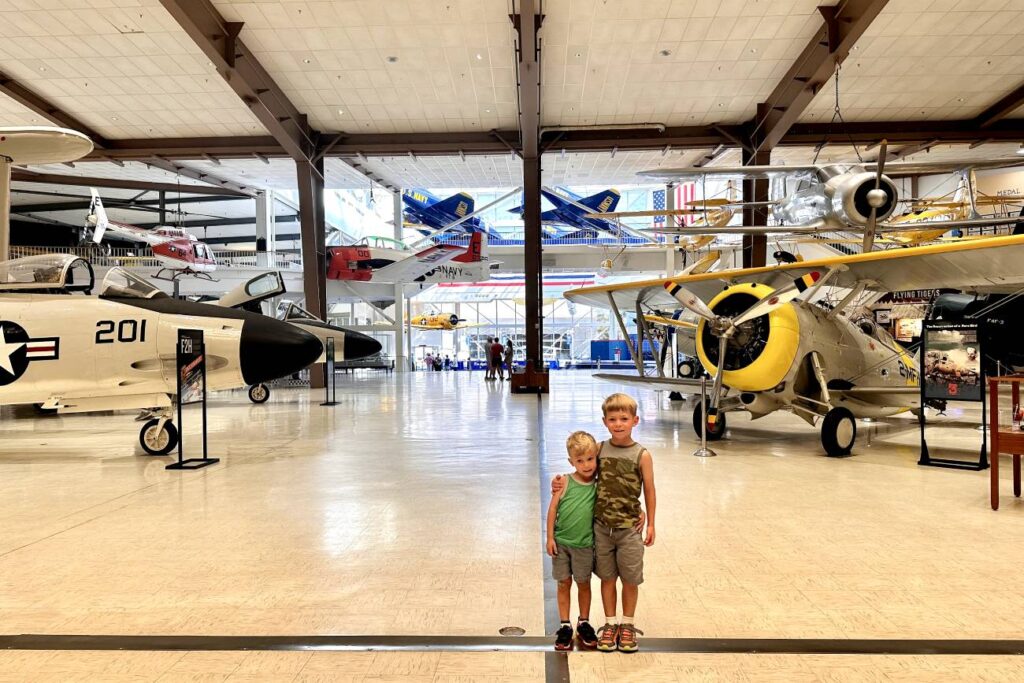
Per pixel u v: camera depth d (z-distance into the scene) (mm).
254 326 7426
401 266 24000
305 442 7852
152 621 2607
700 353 7594
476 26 11695
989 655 2252
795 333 6941
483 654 2291
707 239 19844
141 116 15617
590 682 2086
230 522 4156
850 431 6633
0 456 7129
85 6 10805
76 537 3844
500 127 16719
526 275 15984
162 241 21734
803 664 2195
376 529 3959
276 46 12375
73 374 6922
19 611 2723
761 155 15602
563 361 34344
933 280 6910
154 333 7031
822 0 10922
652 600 2775
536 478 5496
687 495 4816
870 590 2875
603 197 27750
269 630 2510
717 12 11219
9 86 13602
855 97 14969
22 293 7223
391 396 15219
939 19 11484
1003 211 18359
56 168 20781
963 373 5809
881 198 10117
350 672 2174
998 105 15352
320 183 17125
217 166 19938
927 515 4203
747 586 2932
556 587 2953
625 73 13523
